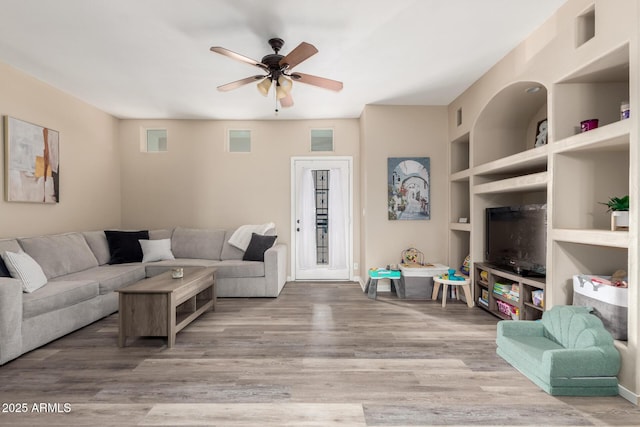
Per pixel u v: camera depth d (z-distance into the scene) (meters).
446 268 4.31
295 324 3.31
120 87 4.00
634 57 1.87
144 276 4.27
